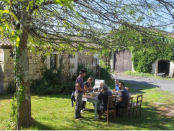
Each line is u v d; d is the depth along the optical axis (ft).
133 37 14.23
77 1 12.92
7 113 18.66
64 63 33.83
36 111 19.92
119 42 14.24
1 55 29.66
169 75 55.62
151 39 13.91
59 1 6.24
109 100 16.70
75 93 17.46
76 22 14.19
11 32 8.45
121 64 69.05
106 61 51.70
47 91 29.37
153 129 14.98
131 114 19.48
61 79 33.30
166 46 14.30
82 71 17.20
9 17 10.98
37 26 15.24
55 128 14.75
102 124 16.12
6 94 29.09
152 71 58.80
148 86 39.24
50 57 33.45
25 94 14.08
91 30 13.89
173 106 22.48
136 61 62.13
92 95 18.51
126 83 43.19
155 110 20.90
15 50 13.62
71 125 15.66
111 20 13.04
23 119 14.21
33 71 31.76
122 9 13.29
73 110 20.40
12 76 30.37
